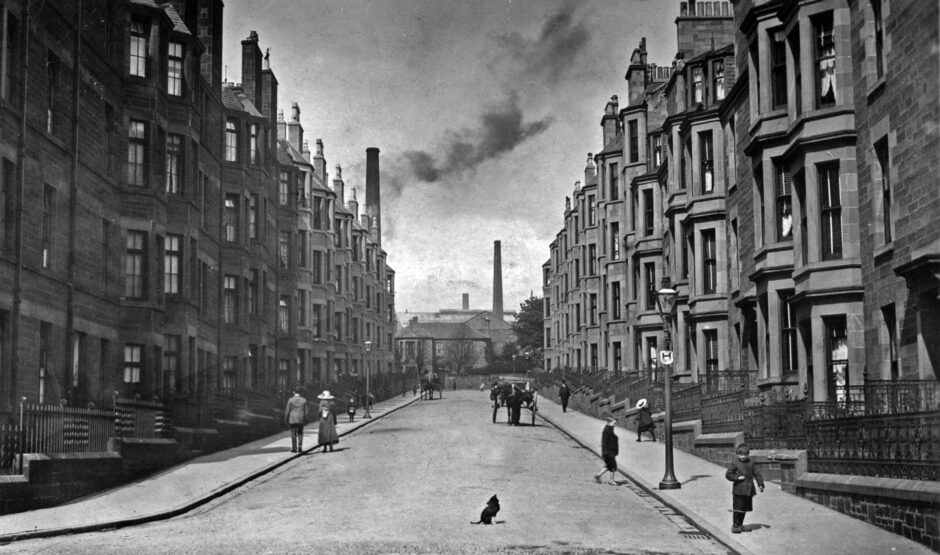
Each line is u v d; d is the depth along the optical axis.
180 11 34.34
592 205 68.44
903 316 17.88
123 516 16.53
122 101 28.33
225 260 38.62
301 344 55.09
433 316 185.75
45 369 22.52
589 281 67.19
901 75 17.84
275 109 48.06
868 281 20.14
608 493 20.38
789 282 24.77
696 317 33.16
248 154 41.78
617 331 53.81
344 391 58.16
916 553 12.53
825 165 21.52
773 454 19.81
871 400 16.56
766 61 25.62
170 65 32.38
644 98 50.16
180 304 30.83
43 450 18.16
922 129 16.81
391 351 100.81
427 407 62.47
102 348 26.69
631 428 37.44
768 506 17.08
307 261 56.59
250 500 19.56
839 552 12.82
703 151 34.47
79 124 24.78
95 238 25.92
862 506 15.38
